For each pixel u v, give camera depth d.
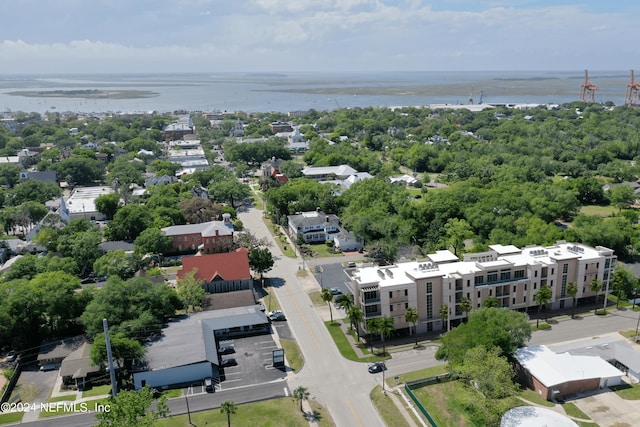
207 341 116.50
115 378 105.88
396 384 105.31
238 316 129.50
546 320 132.00
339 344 122.00
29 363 115.62
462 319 130.12
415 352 118.00
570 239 168.88
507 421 89.00
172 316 129.50
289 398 101.25
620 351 112.19
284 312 139.00
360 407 98.31
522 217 188.38
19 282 130.50
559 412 94.81
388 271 128.75
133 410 80.94
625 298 142.75
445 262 139.25
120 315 118.00
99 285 156.88
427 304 126.62
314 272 167.00
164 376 106.19
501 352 103.44
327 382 106.88
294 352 118.88
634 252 170.75
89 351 112.69
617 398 99.12
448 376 105.81
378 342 122.94
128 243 180.62
